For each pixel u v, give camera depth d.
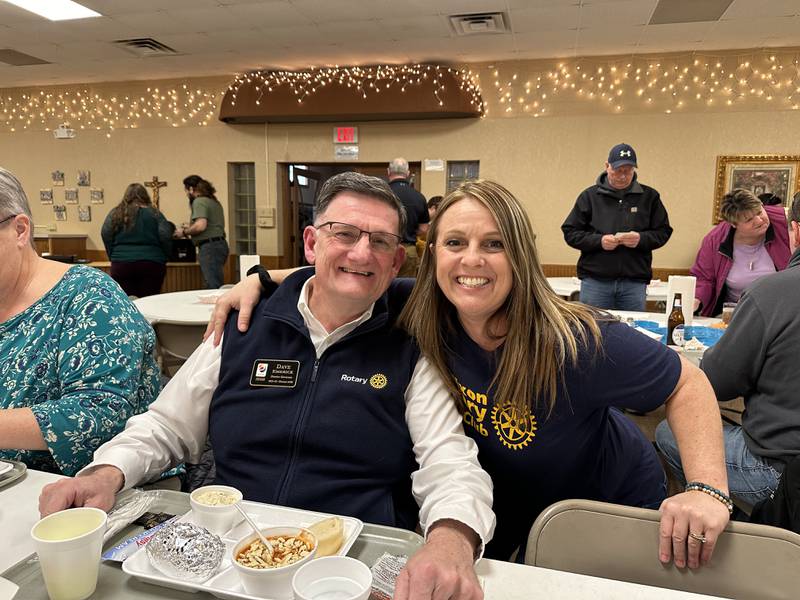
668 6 4.23
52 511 0.83
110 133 6.95
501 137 5.91
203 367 1.22
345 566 0.67
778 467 1.42
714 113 5.39
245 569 0.67
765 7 4.23
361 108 5.86
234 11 4.46
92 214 7.16
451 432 1.05
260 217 6.66
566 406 1.06
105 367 1.19
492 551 1.30
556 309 1.03
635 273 3.67
